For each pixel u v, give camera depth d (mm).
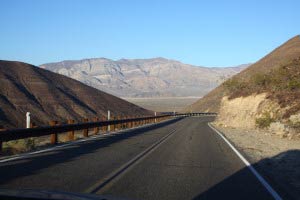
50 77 70000
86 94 72250
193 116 93938
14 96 50469
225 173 13602
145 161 15859
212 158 17469
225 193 10438
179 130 37219
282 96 41156
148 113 89188
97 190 10242
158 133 32094
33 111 48656
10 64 64500
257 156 19188
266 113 40469
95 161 15312
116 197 5574
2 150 16672
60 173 12461
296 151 21438
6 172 12305
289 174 14227
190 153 19078
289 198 10039
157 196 9898
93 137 25938
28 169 12961
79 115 57188
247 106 48719
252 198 9953
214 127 45594
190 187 11117
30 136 17500
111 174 12656
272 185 11609
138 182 11586
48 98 56969
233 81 62281
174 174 13133
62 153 17297
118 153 18016
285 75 46969
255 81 52188
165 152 19094
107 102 75750
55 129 20312
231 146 23266
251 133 36406
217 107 115062
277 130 35344
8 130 15750
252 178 12695
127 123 41125
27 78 61344
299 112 35125
